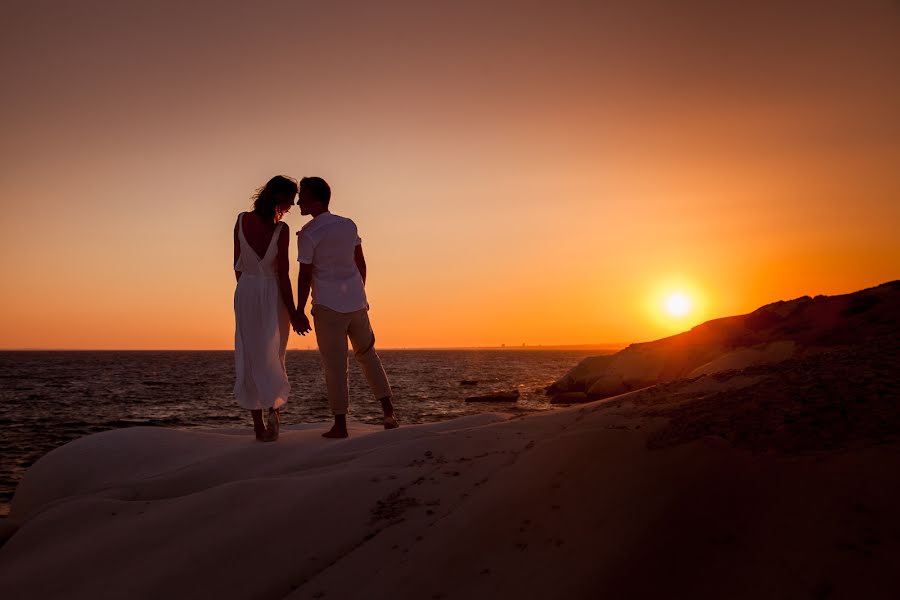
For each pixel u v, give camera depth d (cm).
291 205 423
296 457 362
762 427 215
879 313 393
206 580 229
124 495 325
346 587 207
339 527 252
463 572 194
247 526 261
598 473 224
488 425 352
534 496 224
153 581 232
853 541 153
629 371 1245
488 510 224
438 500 254
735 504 182
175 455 381
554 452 255
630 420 271
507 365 9419
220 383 4922
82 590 235
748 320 766
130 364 10494
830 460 185
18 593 238
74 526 295
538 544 195
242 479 339
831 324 407
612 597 164
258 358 403
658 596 160
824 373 250
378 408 2298
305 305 423
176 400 3173
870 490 166
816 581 146
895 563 142
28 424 2084
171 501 305
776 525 168
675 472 205
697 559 167
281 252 413
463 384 4112
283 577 225
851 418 204
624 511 196
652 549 175
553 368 8006
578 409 351
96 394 3597
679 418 248
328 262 428
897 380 221
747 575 155
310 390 3703
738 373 304
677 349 1102
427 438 336
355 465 320
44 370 7581
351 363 8456
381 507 261
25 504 368
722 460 203
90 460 379
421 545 216
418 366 8681
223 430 474
